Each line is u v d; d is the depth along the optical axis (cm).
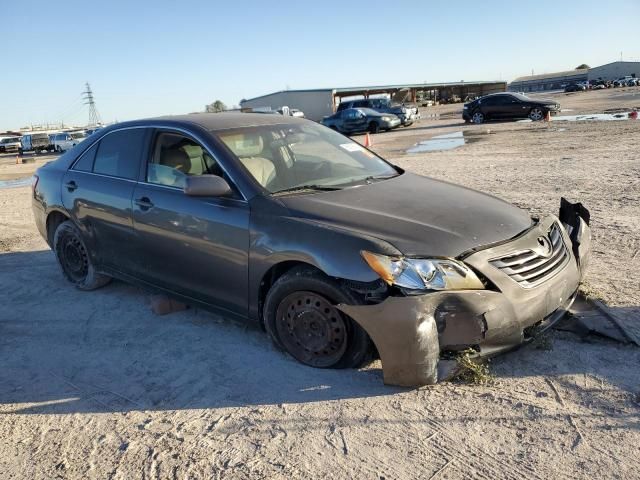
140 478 279
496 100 2842
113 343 439
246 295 392
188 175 431
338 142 496
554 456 271
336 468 275
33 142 4584
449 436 291
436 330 320
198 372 381
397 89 7275
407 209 371
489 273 328
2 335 471
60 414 344
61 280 608
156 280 464
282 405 332
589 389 322
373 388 339
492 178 1089
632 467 259
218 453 294
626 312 409
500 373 346
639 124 1981
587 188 912
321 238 345
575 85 7731
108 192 491
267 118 489
